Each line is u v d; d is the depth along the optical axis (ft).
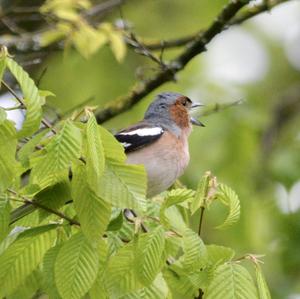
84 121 24.95
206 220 46.80
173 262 26.81
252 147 52.39
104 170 23.54
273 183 52.90
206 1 60.03
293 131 63.16
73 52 56.49
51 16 43.21
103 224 23.71
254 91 61.62
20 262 24.95
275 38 65.31
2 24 47.85
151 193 37.52
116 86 57.00
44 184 24.81
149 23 59.57
